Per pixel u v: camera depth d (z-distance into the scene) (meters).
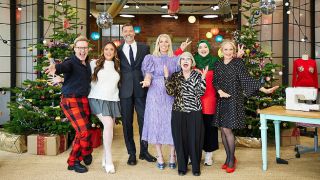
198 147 3.86
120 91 4.18
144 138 4.07
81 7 7.22
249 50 5.41
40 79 5.43
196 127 3.83
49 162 4.42
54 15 5.60
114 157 4.66
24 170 4.06
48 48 5.41
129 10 11.95
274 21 6.78
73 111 3.83
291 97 4.05
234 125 3.83
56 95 5.21
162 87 3.98
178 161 3.87
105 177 3.79
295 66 6.42
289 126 5.37
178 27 13.43
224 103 3.91
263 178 3.78
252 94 3.93
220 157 4.69
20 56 6.86
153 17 13.40
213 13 11.89
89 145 4.07
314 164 4.35
